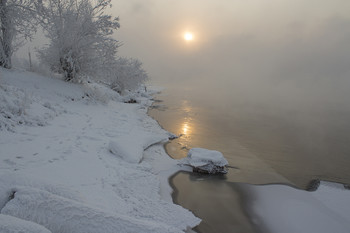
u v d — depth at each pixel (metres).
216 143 11.92
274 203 6.39
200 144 11.61
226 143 12.01
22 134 7.89
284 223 5.53
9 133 7.63
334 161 10.12
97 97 17.14
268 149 11.41
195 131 14.20
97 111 14.38
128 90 29.75
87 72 17.39
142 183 6.45
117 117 14.27
